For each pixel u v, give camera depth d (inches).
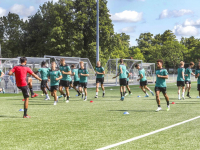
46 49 1708.9
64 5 1739.7
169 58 3277.6
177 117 316.5
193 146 188.7
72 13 1721.2
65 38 1670.8
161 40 4662.9
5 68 795.4
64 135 223.9
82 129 248.2
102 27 1699.1
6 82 729.6
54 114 342.3
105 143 196.9
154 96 614.5
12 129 249.0
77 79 609.3
